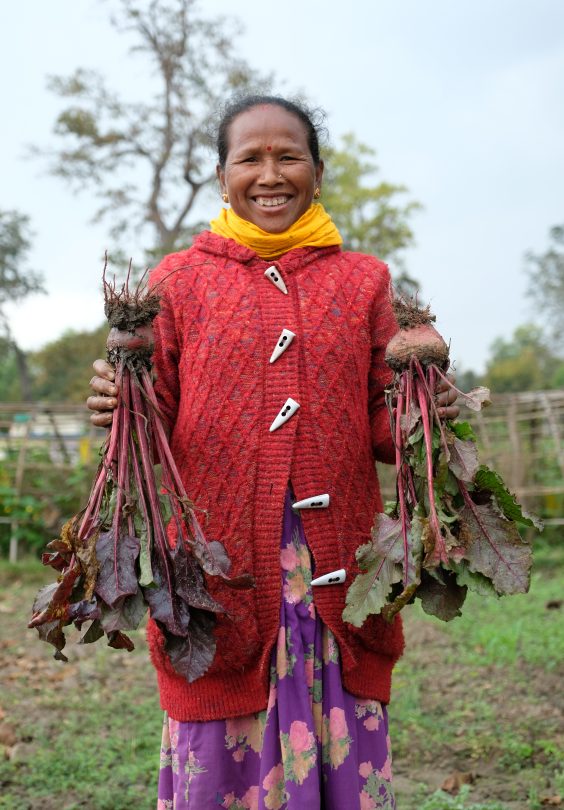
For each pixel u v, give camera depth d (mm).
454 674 4809
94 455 8984
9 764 3613
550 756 3660
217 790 2104
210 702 2111
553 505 8867
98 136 19719
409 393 2031
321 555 2121
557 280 56438
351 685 2135
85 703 4426
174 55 19250
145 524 1965
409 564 1973
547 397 8836
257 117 2256
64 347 38719
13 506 8797
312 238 2309
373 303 2322
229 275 2260
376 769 2178
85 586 1917
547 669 4758
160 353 2287
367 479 2258
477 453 2014
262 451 2146
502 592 1970
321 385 2191
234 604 2088
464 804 3242
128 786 3471
